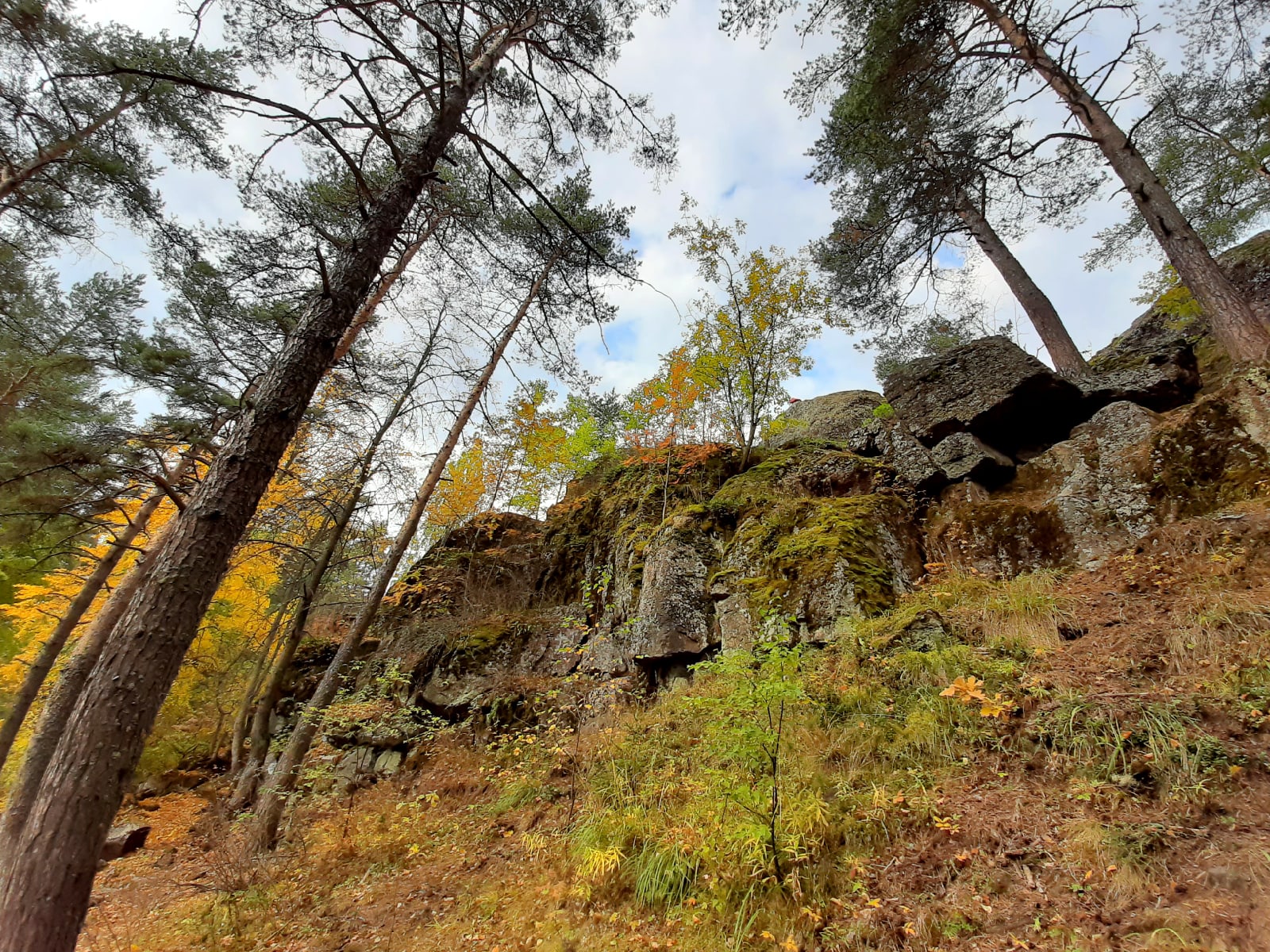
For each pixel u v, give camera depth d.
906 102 10.29
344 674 12.98
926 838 3.60
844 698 5.40
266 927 5.38
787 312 13.46
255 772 9.30
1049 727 4.04
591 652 10.37
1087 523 7.21
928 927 2.99
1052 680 4.52
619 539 12.82
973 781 3.95
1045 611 5.73
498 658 11.75
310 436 10.23
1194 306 11.82
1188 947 2.39
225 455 3.63
